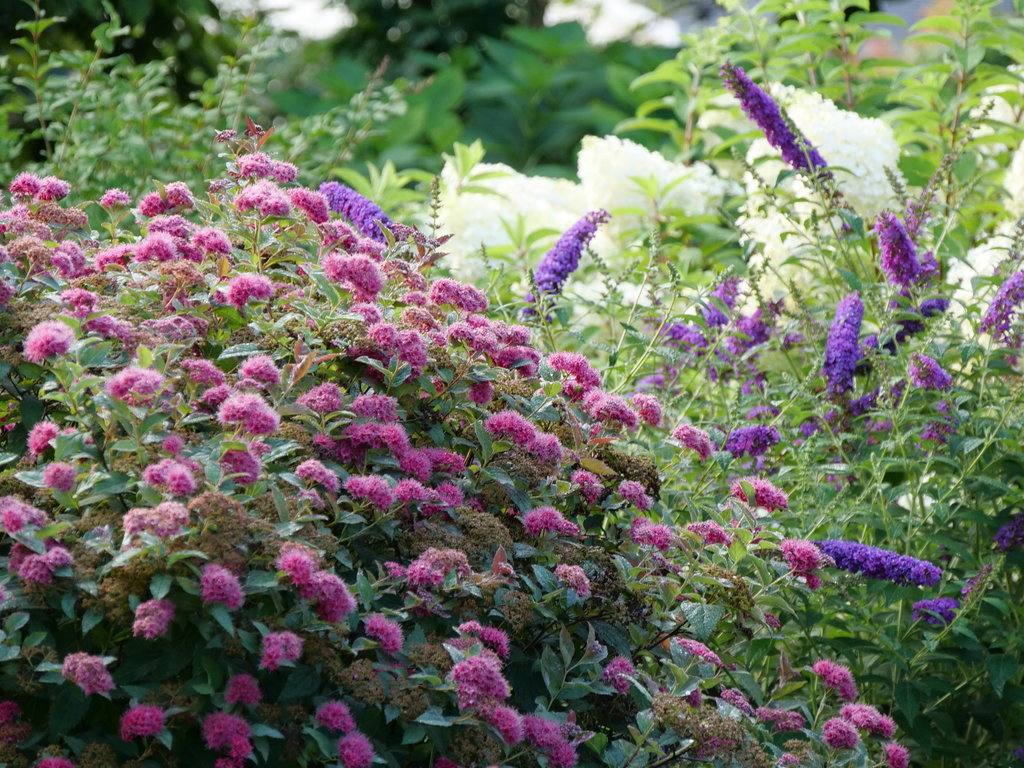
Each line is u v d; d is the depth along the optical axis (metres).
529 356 2.65
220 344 2.46
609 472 2.52
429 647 2.04
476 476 2.43
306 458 2.21
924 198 3.79
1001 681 3.11
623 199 4.93
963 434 3.32
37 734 1.89
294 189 2.64
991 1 4.84
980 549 3.54
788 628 3.22
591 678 2.23
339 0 11.84
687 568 2.52
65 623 1.97
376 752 2.01
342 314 2.41
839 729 2.36
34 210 2.66
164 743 1.80
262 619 1.96
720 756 2.21
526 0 12.25
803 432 3.51
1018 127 4.70
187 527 1.92
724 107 5.29
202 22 7.50
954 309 4.10
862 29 5.16
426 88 8.98
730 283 3.75
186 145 5.07
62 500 1.95
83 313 2.24
